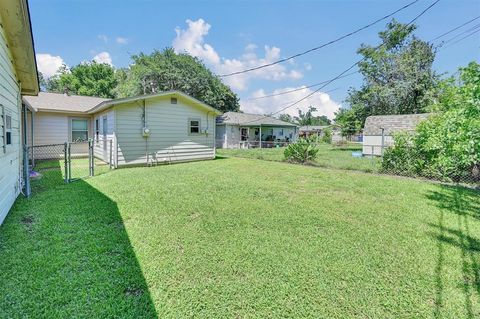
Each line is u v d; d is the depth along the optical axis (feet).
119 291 7.16
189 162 38.11
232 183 22.15
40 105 39.27
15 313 6.21
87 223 12.14
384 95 63.82
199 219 13.11
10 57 14.88
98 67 106.73
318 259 9.25
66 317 6.14
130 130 32.19
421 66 63.82
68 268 8.23
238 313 6.48
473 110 12.71
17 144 17.10
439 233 11.89
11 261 8.50
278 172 29.19
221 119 82.74
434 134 17.61
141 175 25.41
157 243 10.25
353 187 21.52
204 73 85.87
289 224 12.64
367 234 11.62
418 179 25.68
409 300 7.11
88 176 24.59
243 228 12.02
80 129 42.60
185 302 6.82
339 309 6.71
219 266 8.62
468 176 23.53
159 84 79.66
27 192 16.65
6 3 11.71
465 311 6.74
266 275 8.17
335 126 111.55
